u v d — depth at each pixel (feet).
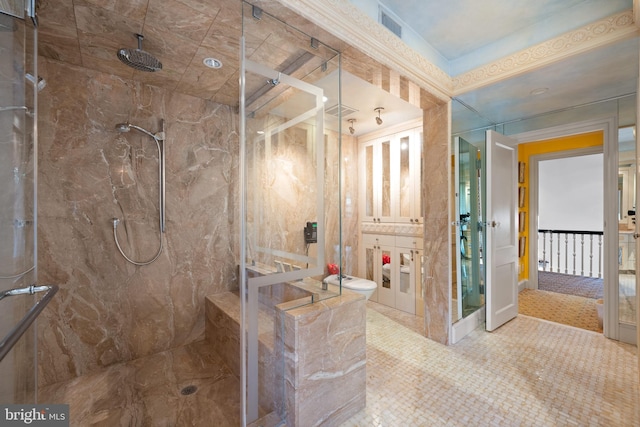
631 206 8.92
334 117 5.58
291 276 4.88
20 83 3.70
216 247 8.47
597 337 8.29
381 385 6.04
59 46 5.54
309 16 4.45
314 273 5.20
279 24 4.55
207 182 8.30
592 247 15.81
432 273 8.29
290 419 4.48
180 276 7.80
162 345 7.50
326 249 5.42
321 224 5.35
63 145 6.15
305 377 4.48
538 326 9.17
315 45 5.08
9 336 2.49
